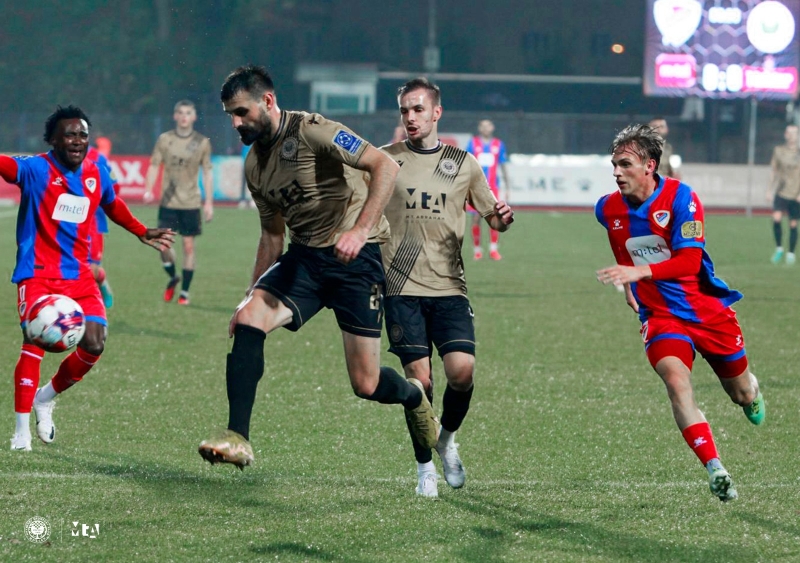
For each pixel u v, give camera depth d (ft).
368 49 353.51
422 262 37.58
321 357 64.64
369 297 33.88
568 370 61.00
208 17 329.11
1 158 40.27
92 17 325.62
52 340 38.73
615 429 46.60
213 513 32.86
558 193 234.38
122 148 260.01
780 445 43.70
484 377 58.70
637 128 35.09
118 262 122.31
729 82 235.20
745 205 235.40
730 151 302.66
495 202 38.50
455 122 285.64
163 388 54.49
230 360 31.60
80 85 320.09
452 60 351.05
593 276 113.09
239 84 31.45
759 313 84.84
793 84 233.76
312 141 31.91
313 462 40.52
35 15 321.32
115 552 29.12
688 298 35.37
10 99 318.86
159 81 321.93
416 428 35.35
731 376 37.42
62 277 41.42
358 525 31.83
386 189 31.30
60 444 42.60
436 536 30.94
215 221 188.14
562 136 286.66
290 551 29.43
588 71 350.43
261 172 32.94
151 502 33.91
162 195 87.04
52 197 40.75
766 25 232.53
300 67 334.85
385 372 34.35
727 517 32.94
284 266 33.68
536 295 96.63
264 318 32.48
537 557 29.17
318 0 352.49
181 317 80.02
